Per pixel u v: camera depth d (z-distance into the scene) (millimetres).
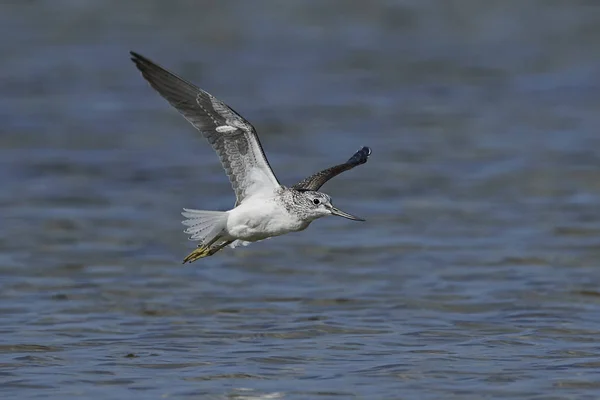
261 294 16266
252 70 35094
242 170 11578
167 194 22656
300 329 14406
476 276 17172
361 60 36688
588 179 23594
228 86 32812
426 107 30750
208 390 11914
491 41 39812
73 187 23078
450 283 16766
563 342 13711
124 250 18812
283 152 25953
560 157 25422
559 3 46969
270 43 39219
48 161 25062
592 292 16188
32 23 41469
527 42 39625
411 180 23734
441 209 21562
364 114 29891
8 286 16578
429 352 13297
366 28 41969
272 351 13391
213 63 35906
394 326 14523
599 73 34906
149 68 11477
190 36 40094
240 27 41812
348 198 22422
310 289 16547
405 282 16891
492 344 13648
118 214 21172
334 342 13781
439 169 24594
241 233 11516
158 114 29859
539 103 31234
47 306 15539
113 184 23375
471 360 12953
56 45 37906
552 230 19984
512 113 30062
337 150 26141
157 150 26312
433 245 19125
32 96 31188
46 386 12039
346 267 17844
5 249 18719
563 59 36969
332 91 32500
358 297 16047
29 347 13562
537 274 17234
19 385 12070
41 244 19094
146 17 43344
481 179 23766
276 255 18672
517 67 35875
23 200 22094
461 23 42969
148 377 12383
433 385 12023
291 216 11469
